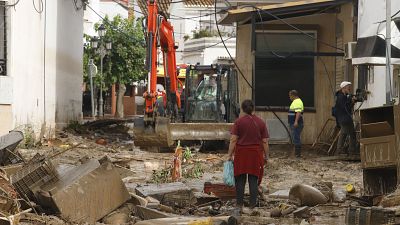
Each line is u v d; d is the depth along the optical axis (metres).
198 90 37.72
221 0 41.00
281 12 34.28
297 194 17.42
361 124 16.75
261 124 17.69
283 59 37.25
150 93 30.80
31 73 33.72
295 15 36.84
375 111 17.03
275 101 37.28
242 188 17.52
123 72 69.62
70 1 43.84
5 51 30.02
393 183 16.94
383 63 25.34
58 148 30.92
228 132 33.75
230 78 37.22
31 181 14.52
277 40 37.53
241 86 38.31
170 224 13.08
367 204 17.08
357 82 33.34
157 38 31.30
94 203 14.20
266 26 37.50
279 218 15.91
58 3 40.03
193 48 76.50
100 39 59.94
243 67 38.34
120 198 14.59
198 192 18.81
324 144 33.47
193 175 23.12
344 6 35.56
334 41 37.28
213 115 37.31
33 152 27.88
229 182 17.97
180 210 16.61
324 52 36.31
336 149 30.98
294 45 37.56
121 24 69.62
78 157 27.67
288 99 37.28
